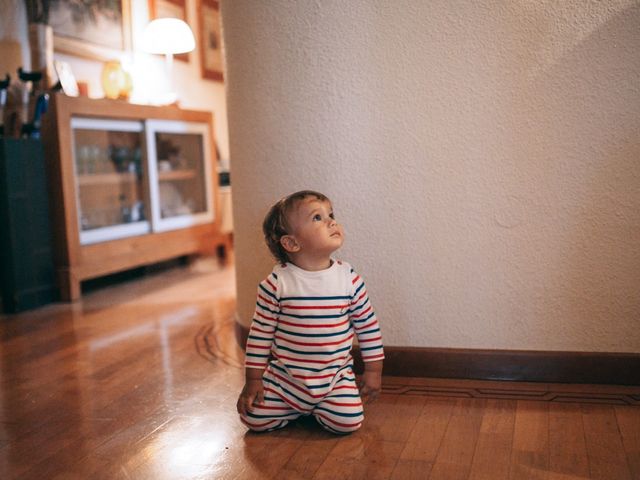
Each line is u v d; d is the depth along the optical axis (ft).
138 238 12.96
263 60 7.04
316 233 5.41
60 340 8.84
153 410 6.17
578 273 6.37
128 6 15.24
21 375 7.37
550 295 6.46
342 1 6.64
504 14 6.23
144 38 14.35
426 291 6.77
